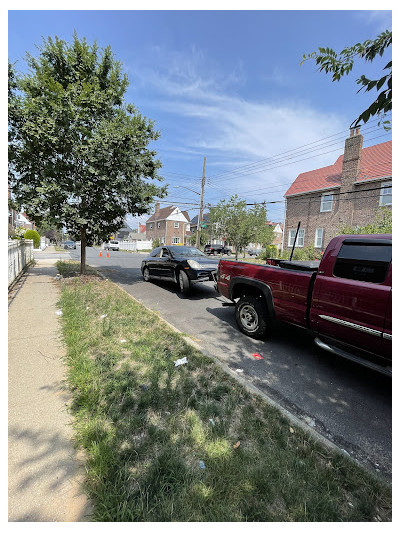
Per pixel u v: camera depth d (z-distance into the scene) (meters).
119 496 1.54
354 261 2.87
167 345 3.74
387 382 3.13
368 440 2.24
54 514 1.49
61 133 6.66
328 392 2.91
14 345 3.57
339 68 2.07
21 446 1.91
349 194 16.77
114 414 2.24
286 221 21.52
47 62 7.44
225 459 1.84
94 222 7.88
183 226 47.03
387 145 17.50
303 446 2.03
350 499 1.65
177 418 2.25
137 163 7.79
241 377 3.11
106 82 8.23
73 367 2.97
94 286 7.53
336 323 2.97
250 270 4.32
